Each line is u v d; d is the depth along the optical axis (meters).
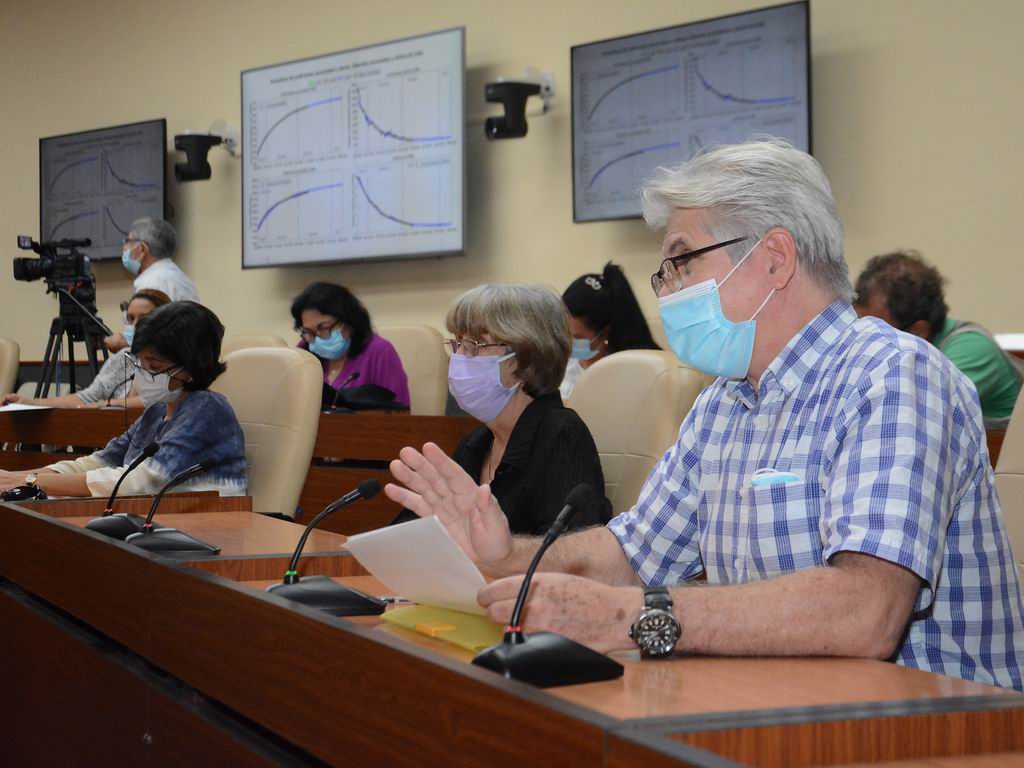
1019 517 1.78
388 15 6.62
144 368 3.06
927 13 4.78
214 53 7.48
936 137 4.76
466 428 3.34
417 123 6.30
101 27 8.09
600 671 1.07
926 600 1.34
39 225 8.39
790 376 1.47
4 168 8.59
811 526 1.42
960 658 1.44
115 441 3.41
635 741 0.81
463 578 1.24
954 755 0.94
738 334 1.50
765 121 5.11
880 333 1.43
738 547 1.51
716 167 1.52
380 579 1.41
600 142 5.65
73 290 5.29
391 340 5.14
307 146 6.78
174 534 1.96
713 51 5.26
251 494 3.21
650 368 2.59
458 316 2.52
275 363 3.29
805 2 4.98
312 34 6.98
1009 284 4.57
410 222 6.35
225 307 7.39
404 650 1.07
